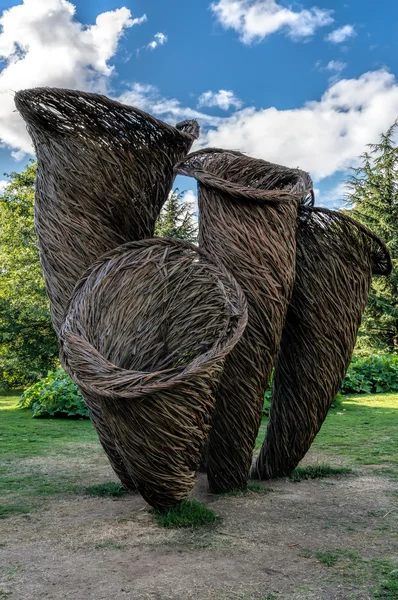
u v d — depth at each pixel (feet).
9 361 73.61
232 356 13.42
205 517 12.06
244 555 10.12
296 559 9.93
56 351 74.64
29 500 14.08
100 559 10.01
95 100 13.64
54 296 14.20
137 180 14.26
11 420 29.89
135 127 14.10
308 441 16.03
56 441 23.17
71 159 13.76
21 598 8.47
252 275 13.25
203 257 13.24
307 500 13.76
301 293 15.30
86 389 10.79
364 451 20.15
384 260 15.90
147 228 14.84
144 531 11.48
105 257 13.14
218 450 14.14
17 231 79.10
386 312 83.97
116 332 12.58
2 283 79.97
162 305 12.95
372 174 92.48
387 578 9.10
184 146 15.07
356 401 36.55
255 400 13.83
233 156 14.99
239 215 13.35
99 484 15.74
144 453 11.18
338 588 8.73
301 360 15.55
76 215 13.85
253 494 14.29
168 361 12.71
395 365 44.55
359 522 12.05
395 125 91.04
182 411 10.98
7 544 10.87
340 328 15.46
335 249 15.23
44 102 13.61
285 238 13.65
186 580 9.05
